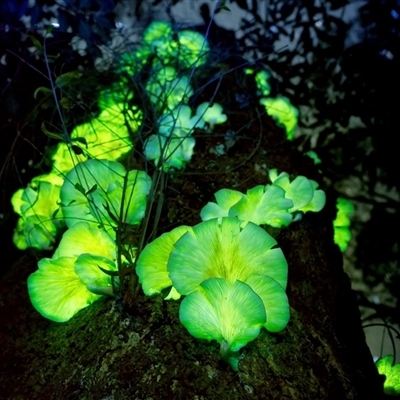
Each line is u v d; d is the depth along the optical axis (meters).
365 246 1.42
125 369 0.50
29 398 0.55
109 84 1.02
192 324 0.48
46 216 0.82
